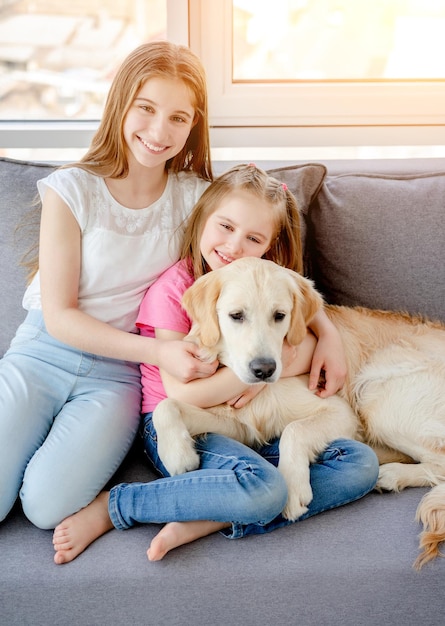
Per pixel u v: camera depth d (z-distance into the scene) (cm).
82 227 157
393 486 142
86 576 117
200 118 169
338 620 120
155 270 164
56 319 151
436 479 145
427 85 223
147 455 152
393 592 119
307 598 119
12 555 121
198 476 126
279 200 161
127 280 161
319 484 133
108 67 230
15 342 163
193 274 163
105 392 154
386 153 234
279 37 223
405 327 174
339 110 224
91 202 158
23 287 176
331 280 181
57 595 117
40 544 125
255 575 117
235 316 144
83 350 151
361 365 170
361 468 136
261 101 223
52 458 135
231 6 215
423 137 228
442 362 165
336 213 180
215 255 158
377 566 118
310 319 156
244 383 149
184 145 175
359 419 168
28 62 229
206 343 147
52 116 234
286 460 136
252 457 132
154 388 159
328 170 199
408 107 224
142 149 157
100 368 158
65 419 145
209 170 179
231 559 119
